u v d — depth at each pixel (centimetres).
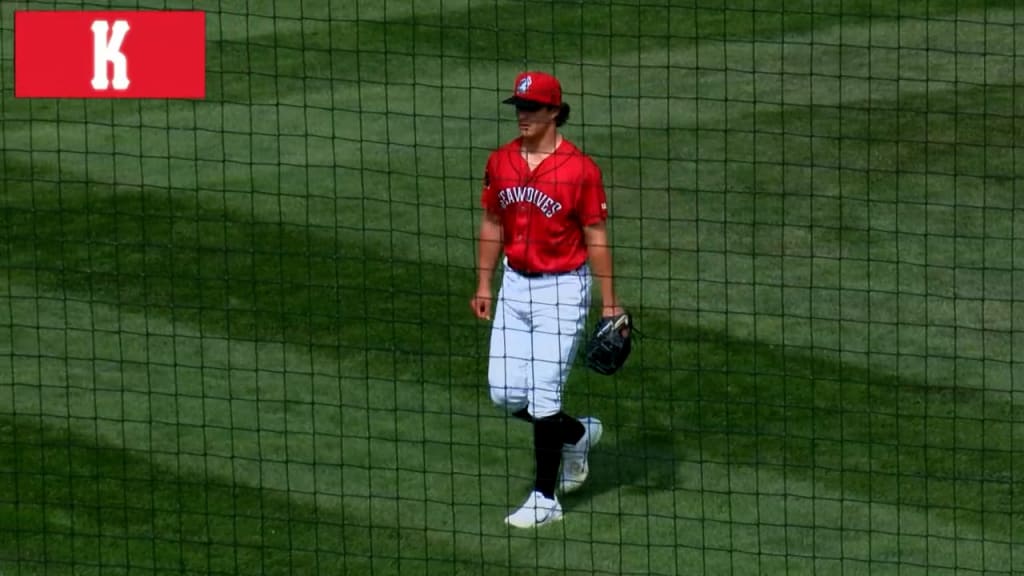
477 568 3194
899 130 5444
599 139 5416
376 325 4225
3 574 3188
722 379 3912
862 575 3139
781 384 3881
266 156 5297
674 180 5128
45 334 4197
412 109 5653
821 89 5791
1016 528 3281
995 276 4447
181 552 3253
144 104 5681
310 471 3544
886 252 4603
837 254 4603
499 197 3297
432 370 3994
